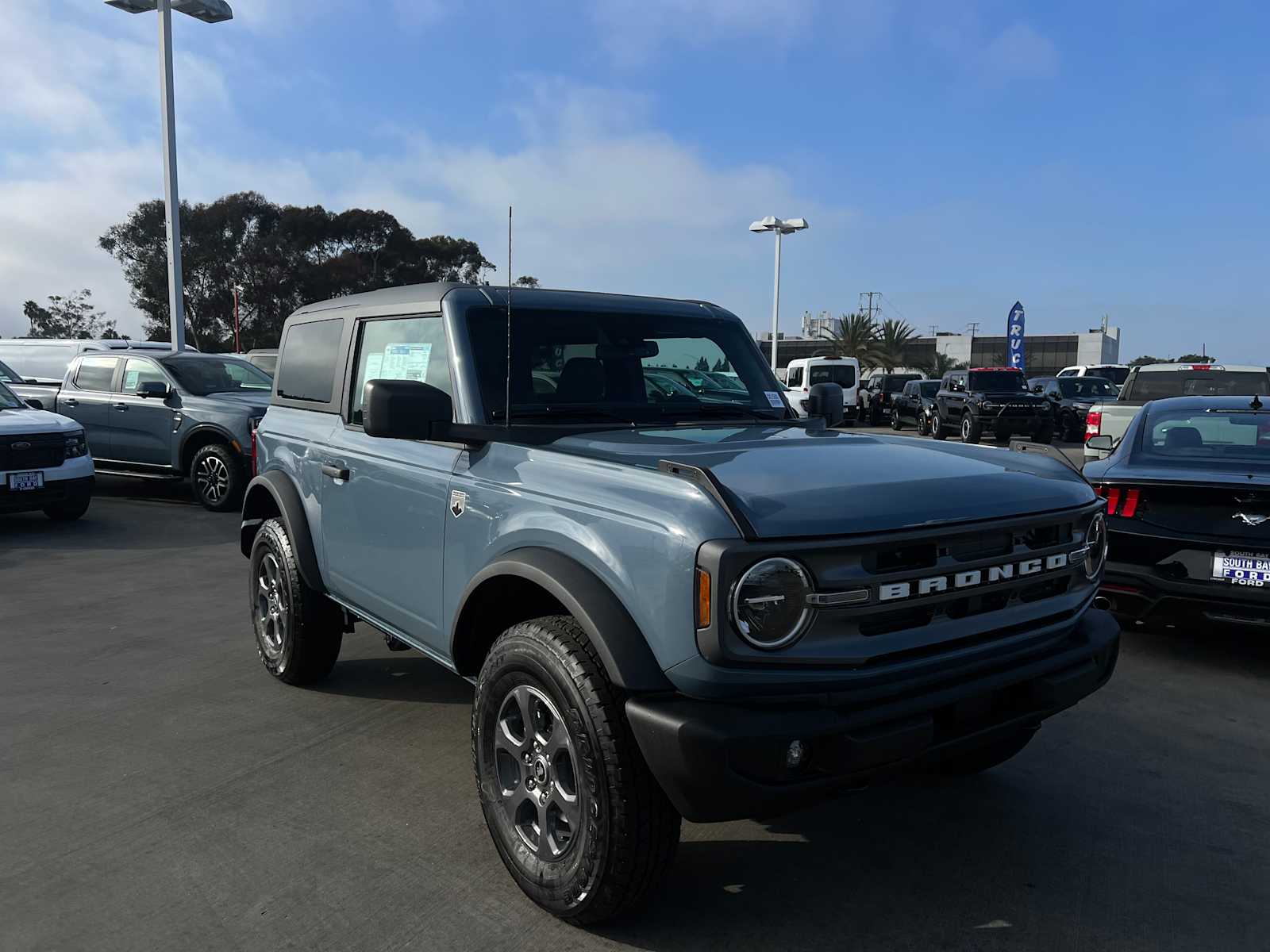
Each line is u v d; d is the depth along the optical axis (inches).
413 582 135.6
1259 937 105.5
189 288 1798.7
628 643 93.7
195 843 124.6
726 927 106.3
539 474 111.6
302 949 101.3
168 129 714.8
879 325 2249.0
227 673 195.9
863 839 127.8
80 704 177.2
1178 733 166.9
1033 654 108.8
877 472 105.3
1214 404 237.6
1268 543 186.4
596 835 97.2
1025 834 129.4
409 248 1878.7
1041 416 851.4
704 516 90.2
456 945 102.2
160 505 441.1
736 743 86.6
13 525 381.7
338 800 137.7
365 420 116.5
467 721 169.5
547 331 140.8
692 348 155.5
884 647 94.7
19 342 531.8
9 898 110.9
